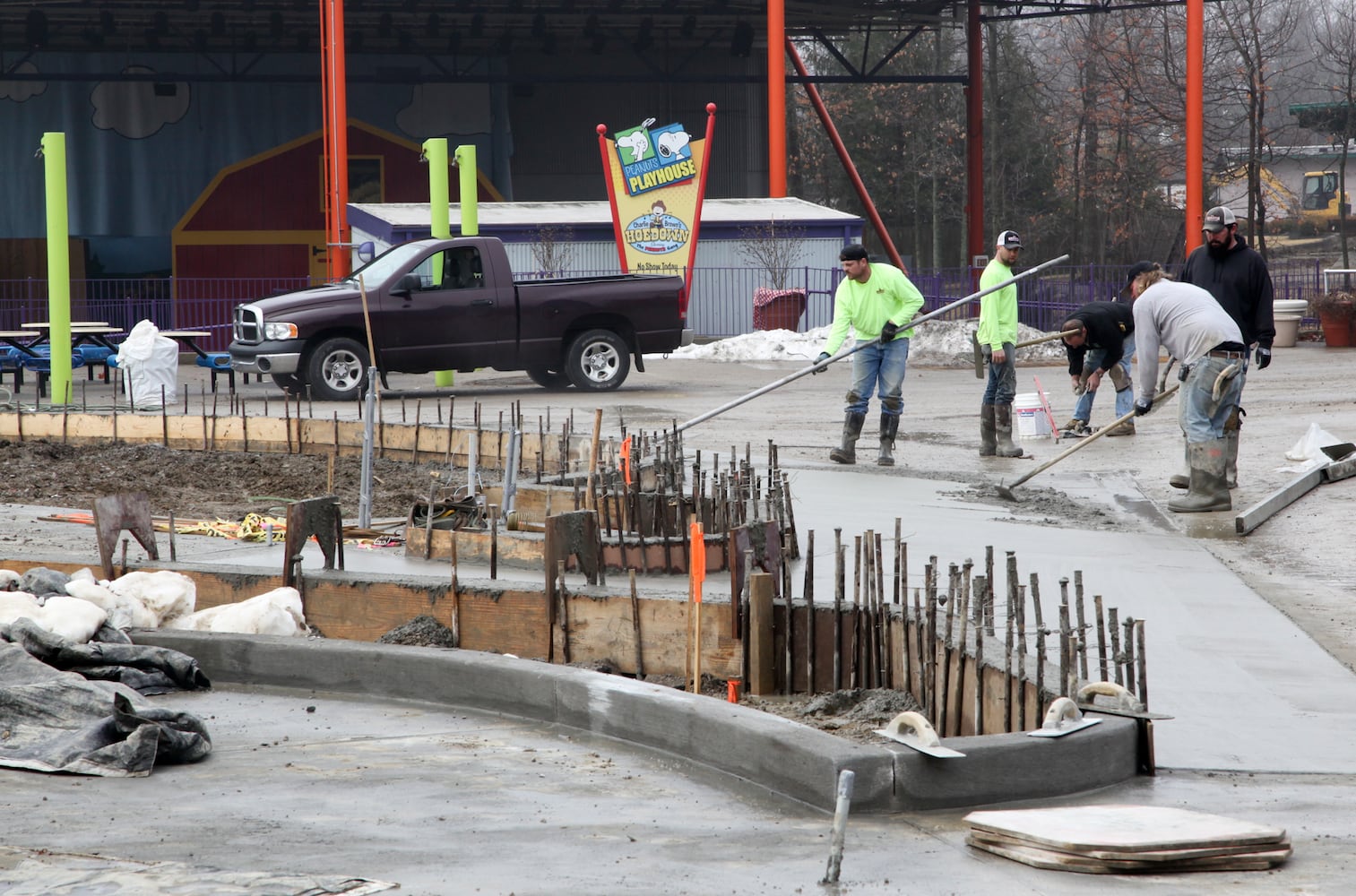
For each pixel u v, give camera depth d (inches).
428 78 4778.5
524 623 749.3
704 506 991.6
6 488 1318.9
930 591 623.2
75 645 665.0
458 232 3476.9
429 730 615.2
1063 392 2428.6
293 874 412.5
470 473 1120.8
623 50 5187.0
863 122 7190.0
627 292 2502.5
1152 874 416.8
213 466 1446.9
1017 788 500.7
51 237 2262.6
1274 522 1159.6
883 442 1498.5
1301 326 3641.7
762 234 3718.0
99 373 3191.4
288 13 4512.8
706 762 546.6
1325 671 697.0
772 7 3892.7
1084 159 6939.0
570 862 428.5
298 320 2309.3
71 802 499.2
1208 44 5994.1
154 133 4603.8
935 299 4030.5
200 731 573.0
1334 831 467.5
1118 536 1085.1
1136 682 668.7
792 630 695.7
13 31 4532.5
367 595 781.9
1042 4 4852.4
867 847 446.9
